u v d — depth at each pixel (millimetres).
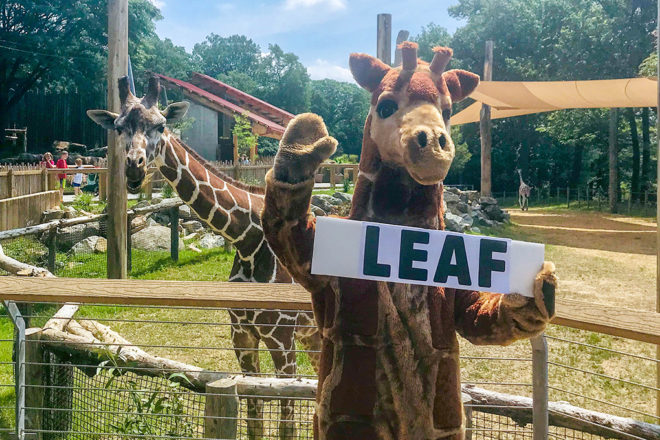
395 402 1885
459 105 35031
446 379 1926
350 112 72500
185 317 8109
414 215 1991
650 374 6305
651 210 28203
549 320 1859
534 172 46500
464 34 45188
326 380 1935
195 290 2678
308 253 1903
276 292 2674
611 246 16203
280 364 4262
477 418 3961
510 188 45469
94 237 12477
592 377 6191
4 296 2658
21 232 9055
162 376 4055
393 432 1884
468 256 1864
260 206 4676
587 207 30312
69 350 4168
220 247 13297
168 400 3750
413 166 1790
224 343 7141
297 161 1825
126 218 9836
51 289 2670
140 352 4246
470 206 19672
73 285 2680
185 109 6090
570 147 44469
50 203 13984
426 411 1895
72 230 12711
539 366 2619
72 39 31625
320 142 1824
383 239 1874
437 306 1945
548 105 19359
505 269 1854
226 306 2680
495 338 1928
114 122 5328
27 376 4094
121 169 9570
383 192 2000
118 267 9633
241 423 4660
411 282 1865
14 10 31547
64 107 36438
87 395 4324
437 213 2037
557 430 4008
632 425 3375
